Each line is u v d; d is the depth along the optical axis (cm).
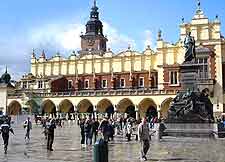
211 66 8006
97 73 9962
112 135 3519
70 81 10244
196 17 8425
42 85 10169
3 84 10400
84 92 9244
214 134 3550
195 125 3669
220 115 7744
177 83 8544
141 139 1948
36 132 4859
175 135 3669
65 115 9288
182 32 8619
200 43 8225
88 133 2956
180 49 8719
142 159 1945
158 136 3469
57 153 2306
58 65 10475
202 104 3762
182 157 2045
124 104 9038
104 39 12475
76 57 10319
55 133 4672
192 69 3997
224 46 8219
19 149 2569
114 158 2030
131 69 9675
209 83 7888
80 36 12425
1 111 10119
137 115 8600
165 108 8475
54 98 9525
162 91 8400
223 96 7962
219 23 8181
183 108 3788
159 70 8812
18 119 8044
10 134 4388
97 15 12850
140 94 8606
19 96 10006
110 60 9944
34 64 10744
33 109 9662
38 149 2572
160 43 8981
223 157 2030
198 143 3019
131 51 9738
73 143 3131
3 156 2117
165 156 2102
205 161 1867
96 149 1260
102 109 9288
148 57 9525
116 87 9719
